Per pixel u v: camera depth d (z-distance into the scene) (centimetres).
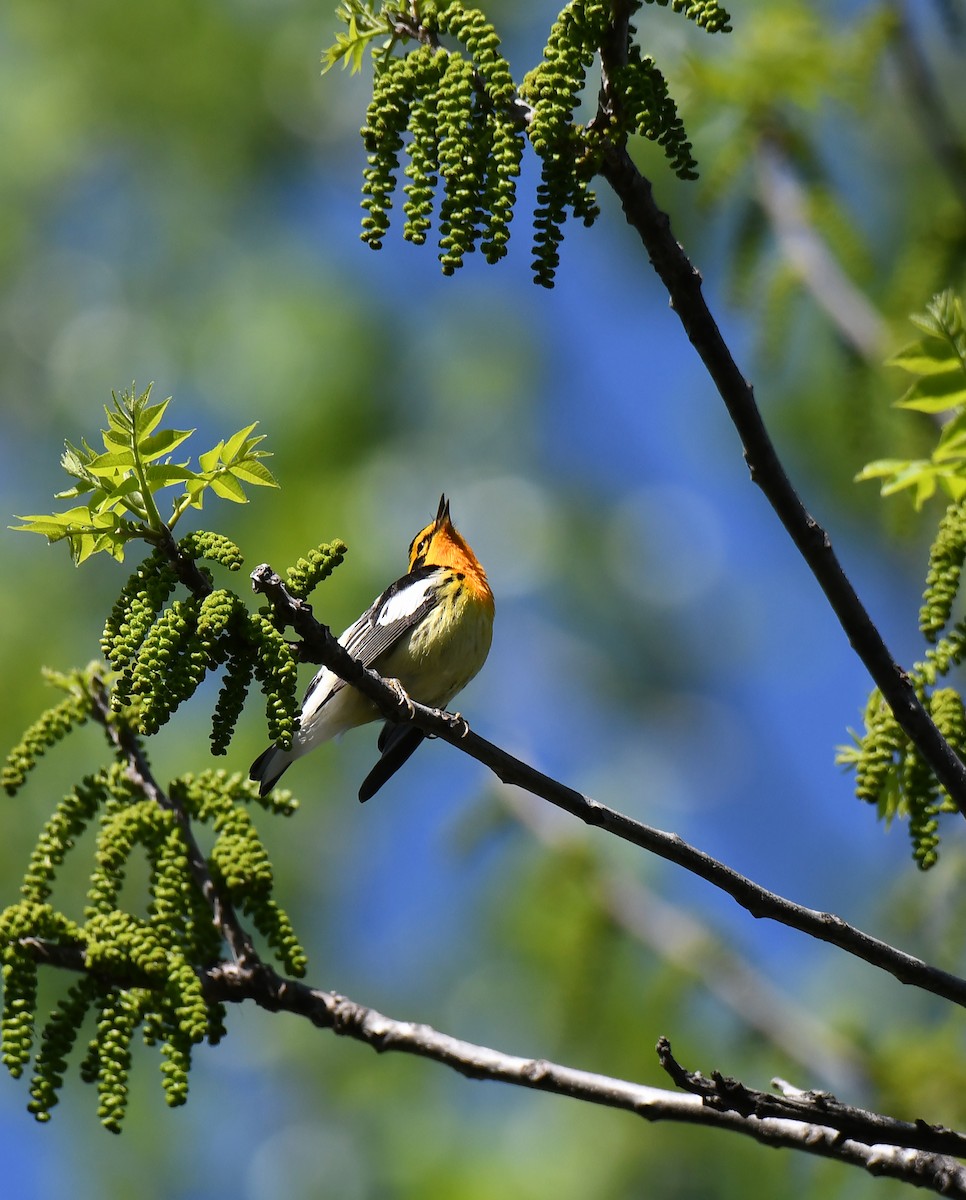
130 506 498
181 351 1634
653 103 462
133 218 1709
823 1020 1058
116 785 621
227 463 500
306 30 1683
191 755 1355
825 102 992
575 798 545
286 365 1570
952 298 488
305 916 1443
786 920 531
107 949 560
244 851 603
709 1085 480
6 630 1479
